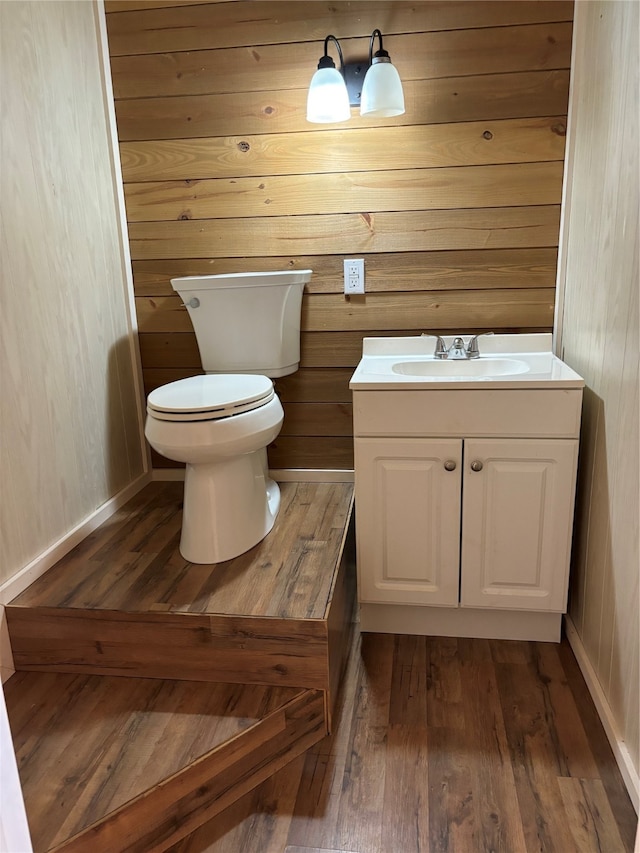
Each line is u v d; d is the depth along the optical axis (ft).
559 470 5.56
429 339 7.07
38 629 5.33
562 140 6.47
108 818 3.93
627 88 4.68
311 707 5.04
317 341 7.45
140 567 5.91
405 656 6.06
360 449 5.79
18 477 5.54
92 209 6.79
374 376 5.90
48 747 4.50
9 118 5.41
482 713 5.28
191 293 6.77
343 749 4.97
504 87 6.44
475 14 6.33
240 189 7.13
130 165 7.25
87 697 5.06
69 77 6.35
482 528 5.80
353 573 7.13
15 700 5.04
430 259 6.99
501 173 6.64
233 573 5.72
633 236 4.54
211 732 4.59
